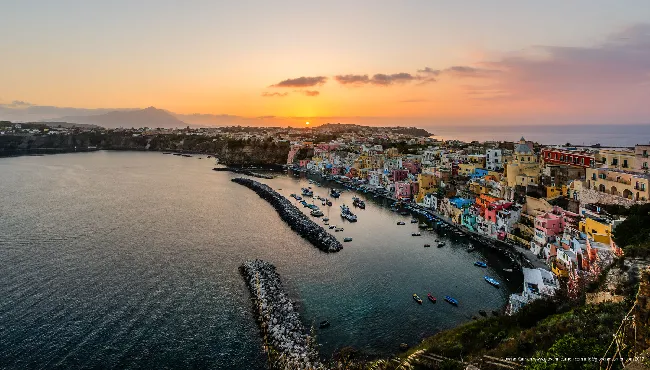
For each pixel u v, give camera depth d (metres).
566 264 94.19
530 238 119.25
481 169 189.88
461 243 131.75
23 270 103.81
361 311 87.12
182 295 92.12
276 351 71.50
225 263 111.50
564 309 66.88
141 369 67.69
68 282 97.44
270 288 93.69
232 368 68.44
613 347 34.28
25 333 76.12
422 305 89.38
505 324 69.94
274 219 161.62
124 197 199.75
